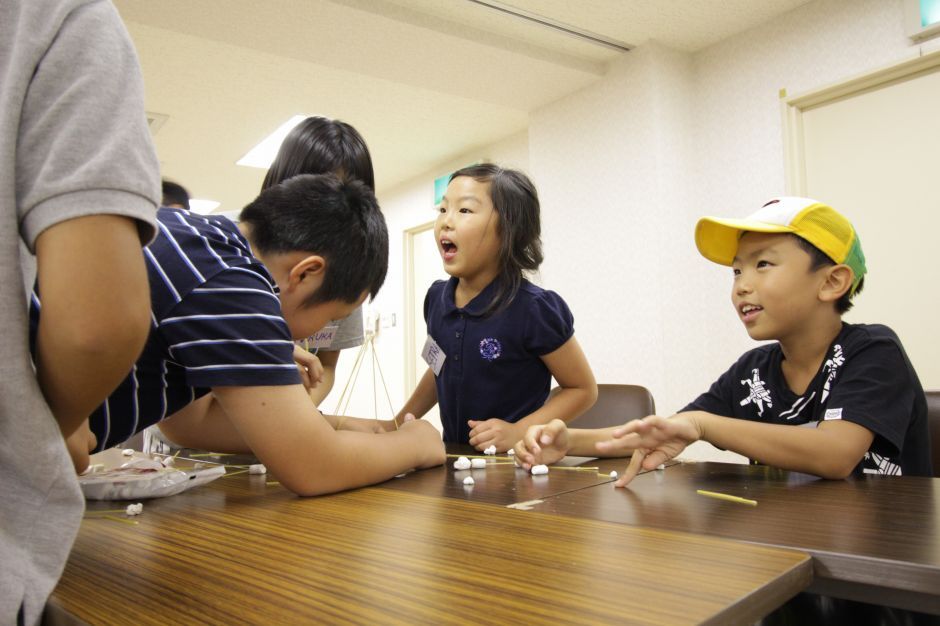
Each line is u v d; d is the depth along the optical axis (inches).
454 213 56.1
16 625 14.2
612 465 39.2
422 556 18.7
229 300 27.2
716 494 27.9
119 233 14.5
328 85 138.3
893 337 40.1
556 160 139.9
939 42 93.8
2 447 14.7
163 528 24.0
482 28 114.8
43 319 14.4
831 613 23.2
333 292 31.9
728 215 120.4
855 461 32.9
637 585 15.6
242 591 16.2
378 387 226.7
